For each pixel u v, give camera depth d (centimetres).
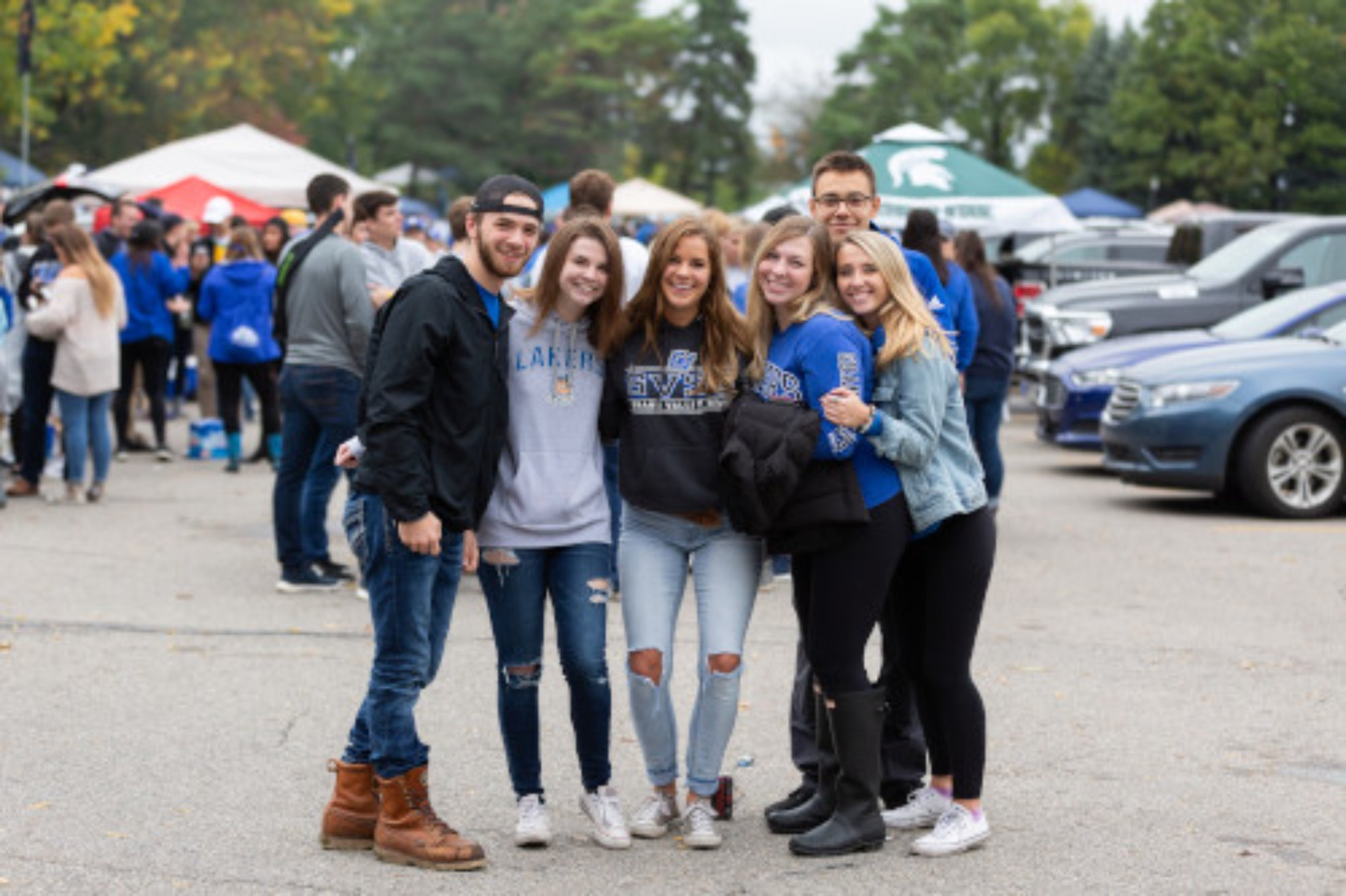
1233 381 1218
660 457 497
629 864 488
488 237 480
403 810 487
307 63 6606
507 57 8700
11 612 846
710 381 494
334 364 888
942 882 471
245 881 469
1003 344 1044
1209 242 1928
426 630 487
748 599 511
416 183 6825
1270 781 573
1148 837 512
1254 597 919
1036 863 488
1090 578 977
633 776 582
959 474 495
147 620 834
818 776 529
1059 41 8188
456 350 471
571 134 9062
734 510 482
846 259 488
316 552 921
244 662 745
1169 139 6694
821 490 480
